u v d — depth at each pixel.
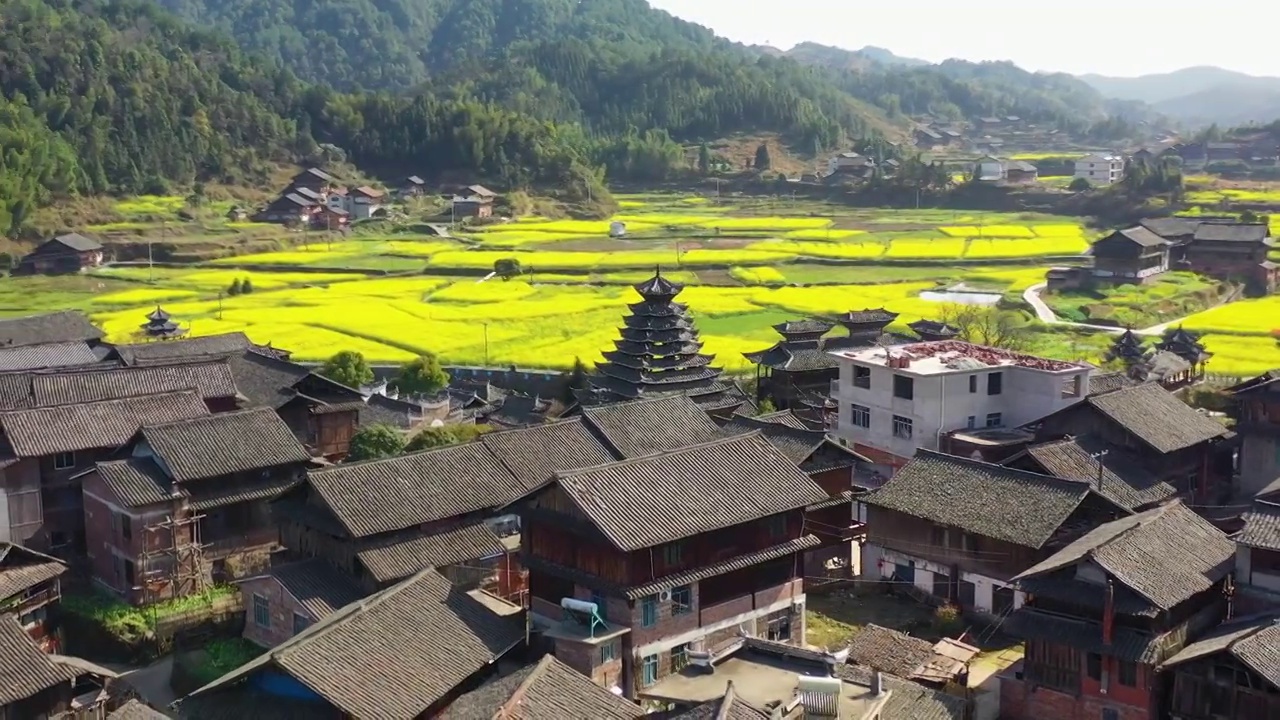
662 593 46.25
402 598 44.28
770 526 50.75
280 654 39.34
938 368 76.81
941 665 47.62
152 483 60.03
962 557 56.84
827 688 38.78
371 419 86.19
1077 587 45.22
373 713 38.22
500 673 44.00
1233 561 47.19
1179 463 66.25
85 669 47.28
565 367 107.19
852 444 81.25
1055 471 61.12
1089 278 147.88
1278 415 68.06
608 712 38.00
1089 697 44.72
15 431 63.81
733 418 73.31
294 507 55.34
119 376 75.81
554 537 48.56
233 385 77.75
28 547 64.12
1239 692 40.81
